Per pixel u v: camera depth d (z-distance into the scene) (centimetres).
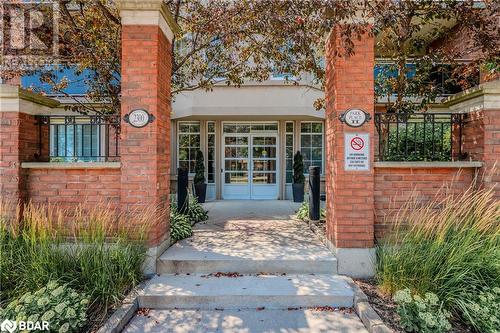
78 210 407
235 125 1103
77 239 398
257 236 520
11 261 351
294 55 598
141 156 398
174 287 355
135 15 396
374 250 396
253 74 688
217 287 355
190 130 1101
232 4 528
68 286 333
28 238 363
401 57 511
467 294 308
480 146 405
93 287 334
